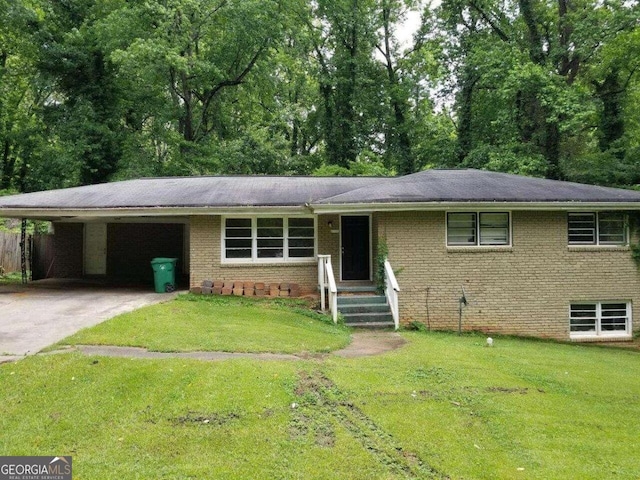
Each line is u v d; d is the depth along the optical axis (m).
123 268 17.19
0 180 27.17
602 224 12.18
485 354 8.27
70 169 23.70
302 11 29.16
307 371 6.41
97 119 25.06
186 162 25.52
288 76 33.16
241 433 4.55
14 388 5.52
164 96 27.36
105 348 7.17
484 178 13.38
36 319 9.27
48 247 17.56
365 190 12.18
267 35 25.92
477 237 11.81
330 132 31.03
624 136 22.75
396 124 31.20
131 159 25.06
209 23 25.06
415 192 11.70
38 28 23.66
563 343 11.49
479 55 22.83
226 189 13.83
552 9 23.83
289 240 13.09
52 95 26.78
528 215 11.86
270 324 9.66
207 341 7.77
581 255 11.96
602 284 11.99
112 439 4.42
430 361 7.39
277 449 4.27
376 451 4.30
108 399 5.27
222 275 12.69
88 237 17.23
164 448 4.26
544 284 11.84
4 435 4.48
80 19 25.25
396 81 31.47
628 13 19.19
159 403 5.18
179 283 15.52
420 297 11.60
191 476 3.80
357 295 11.85
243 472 3.87
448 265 11.66
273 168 27.02
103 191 13.86
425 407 5.36
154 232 17.34
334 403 5.38
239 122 32.56
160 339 7.73
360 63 30.59
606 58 20.92
